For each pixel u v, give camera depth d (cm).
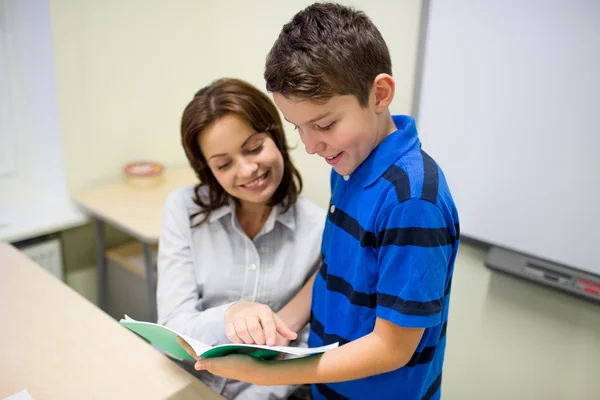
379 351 67
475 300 152
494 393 156
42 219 173
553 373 141
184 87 212
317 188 189
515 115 127
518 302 142
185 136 105
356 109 64
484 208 141
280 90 64
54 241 181
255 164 102
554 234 129
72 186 185
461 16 130
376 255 71
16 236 161
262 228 117
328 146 67
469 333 156
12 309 104
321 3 70
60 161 181
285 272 117
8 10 165
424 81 143
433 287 64
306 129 66
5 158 178
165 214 122
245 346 69
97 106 184
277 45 68
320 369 69
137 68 192
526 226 133
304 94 61
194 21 205
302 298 106
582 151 119
